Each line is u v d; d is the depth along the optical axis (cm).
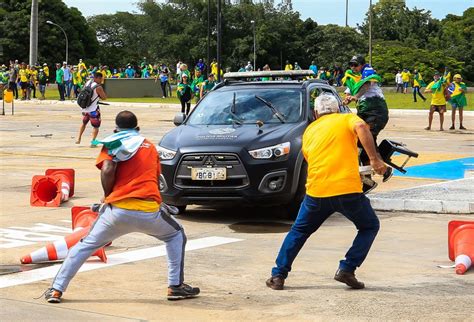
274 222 1184
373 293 773
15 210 1255
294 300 748
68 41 10338
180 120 1295
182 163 1167
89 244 739
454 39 10888
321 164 770
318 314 701
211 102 1316
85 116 2262
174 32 12694
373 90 1343
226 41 12038
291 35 11944
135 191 721
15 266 886
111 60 11562
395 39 11950
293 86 1320
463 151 2153
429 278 838
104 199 740
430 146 2292
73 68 5291
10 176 1647
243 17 12088
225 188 1149
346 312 707
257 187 1147
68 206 1294
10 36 9944
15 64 5294
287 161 1161
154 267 885
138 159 726
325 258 933
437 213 1233
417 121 3350
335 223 1166
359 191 771
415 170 1745
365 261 918
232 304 736
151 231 736
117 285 806
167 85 5938
